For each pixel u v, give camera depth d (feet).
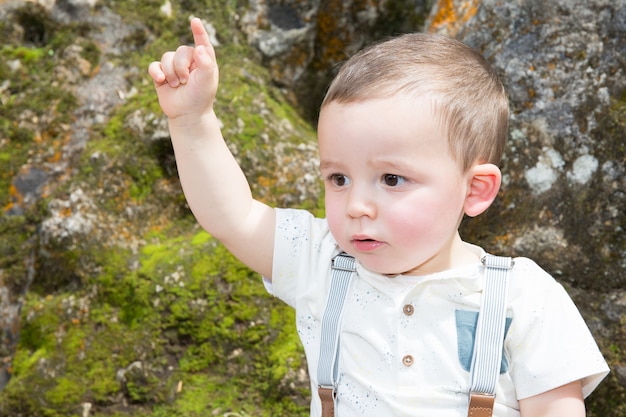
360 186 5.73
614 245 8.64
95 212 9.48
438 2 9.86
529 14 9.10
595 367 5.93
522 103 8.97
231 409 8.94
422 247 5.82
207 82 6.04
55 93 10.11
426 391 5.99
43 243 9.45
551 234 8.82
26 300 9.50
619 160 8.60
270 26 10.61
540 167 8.89
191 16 10.57
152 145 9.74
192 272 9.24
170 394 9.03
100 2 10.46
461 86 5.86
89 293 9.29
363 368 6.15
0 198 9.78
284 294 6.69
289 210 6.79
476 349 5.96
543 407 6.01
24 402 9.05
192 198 6.43
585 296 8.68
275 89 10.55
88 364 9.12
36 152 9.93
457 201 5.89
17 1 10.38
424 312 6.10
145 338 9.12
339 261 6.43
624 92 8.70
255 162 9.70
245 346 9.12
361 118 5.63
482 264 6.20
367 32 10.60
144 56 10.38
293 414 8.83
